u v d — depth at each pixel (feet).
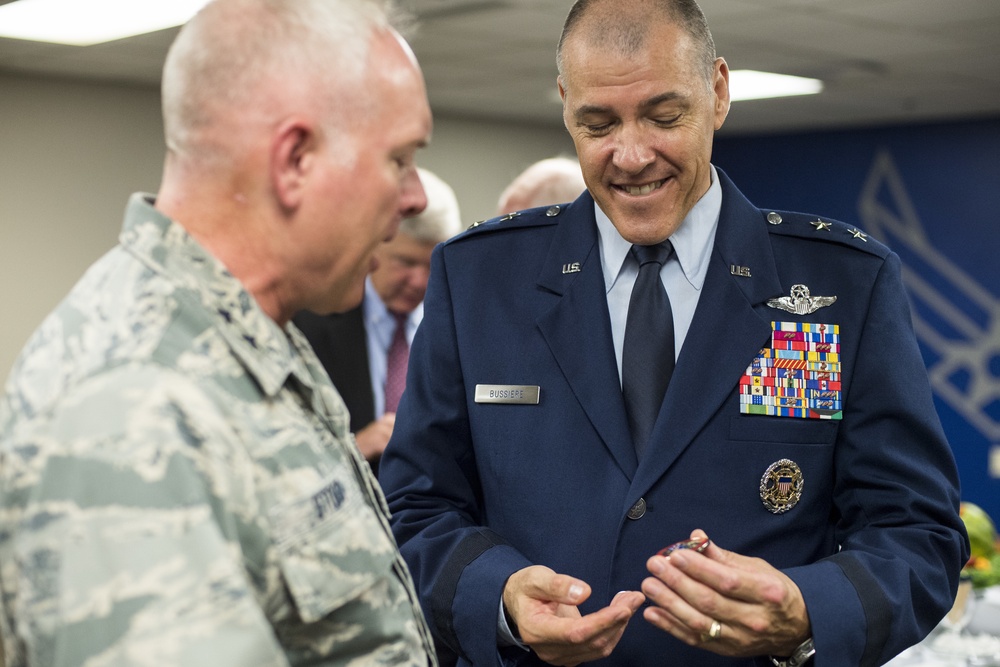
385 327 9.29
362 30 3.12
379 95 3.12
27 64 22.40
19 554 2.65
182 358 2.87
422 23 18.42
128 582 2.54
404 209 3.35
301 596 2.95
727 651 4.07
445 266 5.30
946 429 27.20
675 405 4.66
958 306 27.12
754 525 4.60
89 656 2.52
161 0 17.12
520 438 4.86
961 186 27.20
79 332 2.91
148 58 21.62
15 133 23.54
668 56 4.39
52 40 19.94
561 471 4.75
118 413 2.68
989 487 26.48
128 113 25.11
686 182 4.59
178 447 2.68
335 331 8.81
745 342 4.75
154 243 3.02
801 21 17.75
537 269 5.12
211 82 3.03
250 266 3.14
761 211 5.14
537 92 25.35
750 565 4.08
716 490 4.61
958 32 18.42
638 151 4.43
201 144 3.06
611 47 4.40
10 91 23.43
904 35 18.70
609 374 4.79
